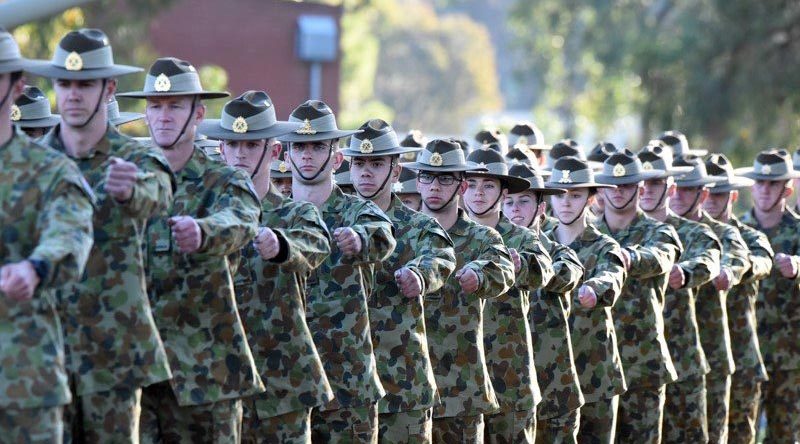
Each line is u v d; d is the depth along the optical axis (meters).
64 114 15.61
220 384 16.75
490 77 159.88
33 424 14.21
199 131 18.94
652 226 26.28
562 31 99.94
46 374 14.21
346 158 23.73
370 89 133.88
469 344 21.55
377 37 154.38
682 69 70.69
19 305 14.15
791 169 31.52
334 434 19.80
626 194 26.33
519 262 21.67
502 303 22.53
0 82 14.48
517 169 23.84
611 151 32.03
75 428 15.88
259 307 18.50
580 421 24.72
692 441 27.33
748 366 29.80
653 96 72.00
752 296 29.94
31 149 14.45
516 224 23.53
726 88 68.12
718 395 28.58
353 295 19.72
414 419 20.55
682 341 27.11
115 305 15.53
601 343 24.47
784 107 68.31
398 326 20.53
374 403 19.83
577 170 24.58
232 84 65.88
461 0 174.38
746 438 30.20
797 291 30.89
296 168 19.97
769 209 31.59
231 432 17.06
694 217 29.30
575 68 107.62
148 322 15.69
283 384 18.52
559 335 23.64
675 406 27.25
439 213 21.95
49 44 54.84
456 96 156.62
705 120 69.06
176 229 15.45
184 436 16.98
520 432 22.59
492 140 29.33
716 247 27.28
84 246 14.09
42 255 13.58
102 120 15.75
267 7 66.50
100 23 56.34
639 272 24.97
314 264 17.92
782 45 67.19
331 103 69.12
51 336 14.35
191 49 64.69
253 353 18.53
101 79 15.66
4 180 14.34
